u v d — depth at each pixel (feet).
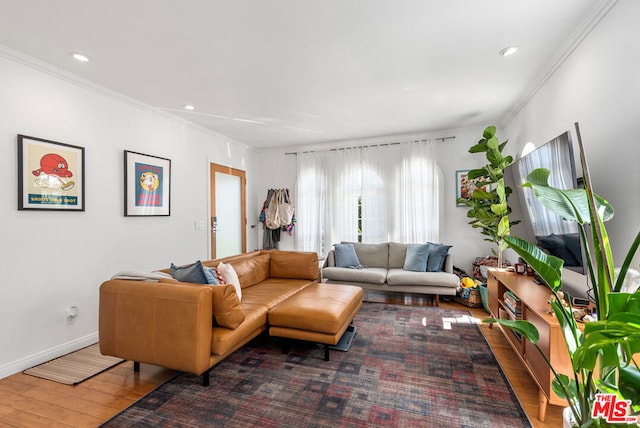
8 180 7.41
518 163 8.96
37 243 7.95
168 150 12.25
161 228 11.83
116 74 8.76
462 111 12.17
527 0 5.82
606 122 6.05
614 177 5.84
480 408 5.80
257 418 5.53
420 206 15.05
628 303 3.10
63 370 7.43
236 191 16.79
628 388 3.24
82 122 9.07
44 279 8.09
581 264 5.95
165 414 5.65
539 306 6.02
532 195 8.00
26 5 5.77
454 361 7.63
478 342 8.77
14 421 5.55
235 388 6.47
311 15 6.22
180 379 6.88
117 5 5.82
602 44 6.13
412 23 6.52
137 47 7.36
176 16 6.19
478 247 14.49
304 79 9.21
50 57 7.77
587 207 3.83
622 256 5.64
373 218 16.16
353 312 9.28
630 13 5.31
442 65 8.40
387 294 14.51
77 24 6.41
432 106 11.60
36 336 7.85
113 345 6.73
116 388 6.59
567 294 5.83
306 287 10.65
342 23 6.50
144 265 11.04
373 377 6.89
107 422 5.48
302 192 17.53
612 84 5.85
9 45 7.18
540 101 9.37
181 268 7.72
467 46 7.45
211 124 13.65
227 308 6.62
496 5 5.96
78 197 8.89
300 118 12.90
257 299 8.91
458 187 14.74
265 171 18.66
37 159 7.94
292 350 8.32
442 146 14.99
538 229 7.89
